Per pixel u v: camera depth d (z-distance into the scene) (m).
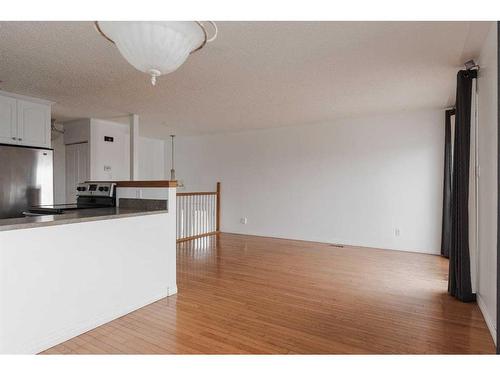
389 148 5.01
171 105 4.37
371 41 2.42
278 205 6.11
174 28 1.48
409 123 4.84
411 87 3.56
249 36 2.34
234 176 6.68
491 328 2.17
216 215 6.77
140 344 2.01
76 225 2.14
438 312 2.52
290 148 5.96
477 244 2.69
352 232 5.34
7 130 3.71
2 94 3.67
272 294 2.94
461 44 2.47
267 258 4.36
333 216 5.52
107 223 2.36
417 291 3.02
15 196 3.73
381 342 2.04
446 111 4.45
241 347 1.97
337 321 2.35
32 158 3.90
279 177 6.09
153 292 2.75
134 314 2.48
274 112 4.80
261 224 6.32
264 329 2.22
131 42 1.51
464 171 2.74
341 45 2.49
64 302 2.06
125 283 2.50
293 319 2.39
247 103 4.29
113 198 3.28
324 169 5.60
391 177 5.00
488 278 2.29
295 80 3.32
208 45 2.49
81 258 2.17
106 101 4.16
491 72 2.23
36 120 4.04
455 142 2.87
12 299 1.79
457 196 2.82
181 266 3.93
